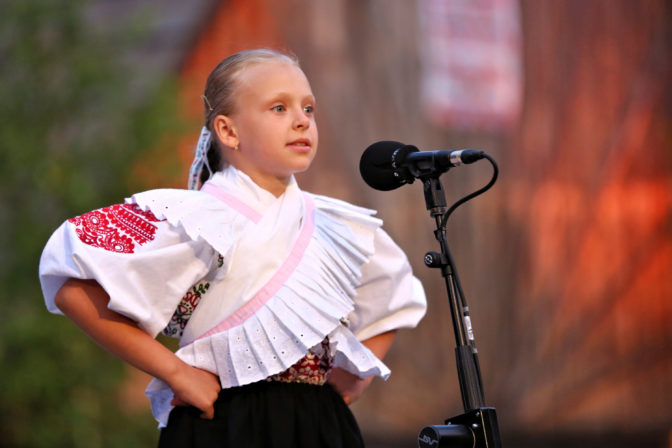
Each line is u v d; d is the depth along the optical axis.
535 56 29.77
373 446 27.47
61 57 24.09
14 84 23.92
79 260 6.02
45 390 22.17
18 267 22.91
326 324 6.43
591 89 30.00
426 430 5.79
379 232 7.53
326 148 28.69
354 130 28.75
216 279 6.43
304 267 6.59
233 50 28.55
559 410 28.48
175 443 6.30
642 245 29.53
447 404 27.48
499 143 29.27
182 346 6.65
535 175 29.31
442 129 29.00
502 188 28.95
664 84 30.30
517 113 29.47
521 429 28.31
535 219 29.12
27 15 23.75
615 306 29.12
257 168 6.84
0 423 22.66
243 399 6.36
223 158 7.17
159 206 6.41
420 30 29.12
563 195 29.42
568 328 28.89
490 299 28.47
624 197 29.78
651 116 30.12
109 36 25.33
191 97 27.83
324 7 29.06
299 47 28.95
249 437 6.27
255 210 6.66
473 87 29.33
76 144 23.97
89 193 22.73
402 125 28.94
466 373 6.10
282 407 6.39
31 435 22.08
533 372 28.52
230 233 6.40
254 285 6.42
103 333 6.12
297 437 6.44
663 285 29.39
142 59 28.39
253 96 6.77
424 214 28.22
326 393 6.81
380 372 6.79
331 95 28.86
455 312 6.24
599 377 28.69
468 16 29.41
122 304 6.00
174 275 6.23
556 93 29.80
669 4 30.42
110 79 24.28
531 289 28.78
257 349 6.23
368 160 6.82
